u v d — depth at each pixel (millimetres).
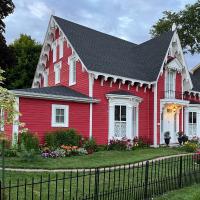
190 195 10609
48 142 21141
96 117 24500
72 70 26875
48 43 30906
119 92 25703
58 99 22328
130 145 24594
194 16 44875
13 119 8664
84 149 21031
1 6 32156
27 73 46281
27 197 9773
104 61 26453
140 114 27547
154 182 10391
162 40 30953
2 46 32781
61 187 11219
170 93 29469
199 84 36125
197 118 32938
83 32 28859
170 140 29969
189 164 13742
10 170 13875
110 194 9047
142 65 29984
